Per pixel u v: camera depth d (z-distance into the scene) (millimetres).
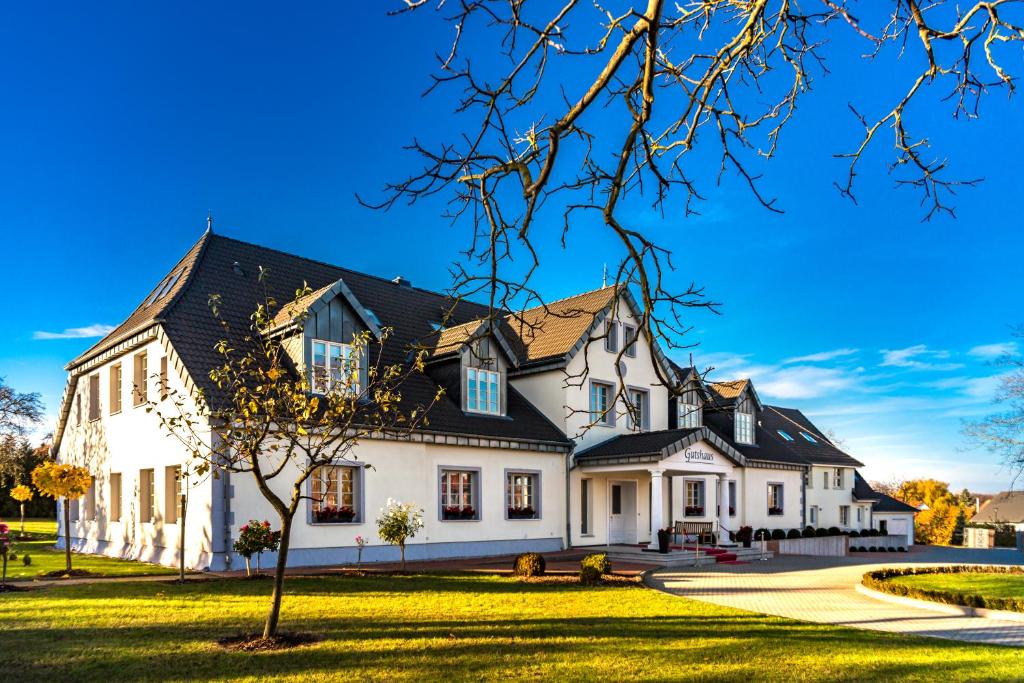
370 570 17562
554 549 25125
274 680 8320
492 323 6148
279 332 19891
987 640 11742
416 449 21469
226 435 10734
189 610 12055
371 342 22719
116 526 21953
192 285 20922
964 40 4906
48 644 9688
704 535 27016
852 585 19000
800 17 5289
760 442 35969
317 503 19281
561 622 12000
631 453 24859
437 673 8758
